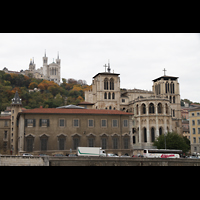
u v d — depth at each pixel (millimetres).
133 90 158500
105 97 146500
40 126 89000
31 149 87000
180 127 156500
